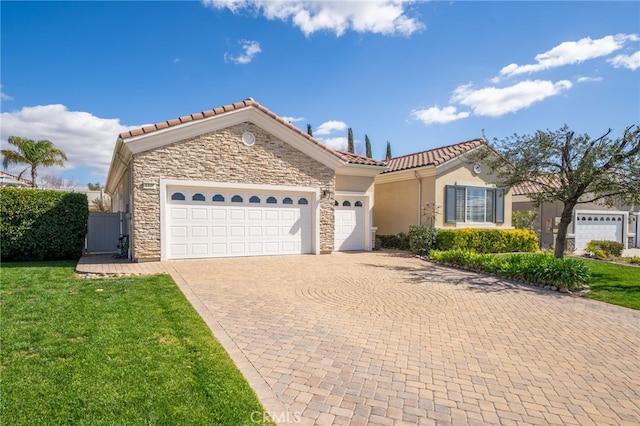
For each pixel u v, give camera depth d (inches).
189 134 513.0
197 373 164.7
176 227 516.1
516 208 986.7
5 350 184.9
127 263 485.7
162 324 230.7
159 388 150.0
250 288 354.0
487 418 144.7
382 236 807.1
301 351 204.2
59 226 542.3
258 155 565.0
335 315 275.7
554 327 265.1
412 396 159.5
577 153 449.1
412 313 288.7
